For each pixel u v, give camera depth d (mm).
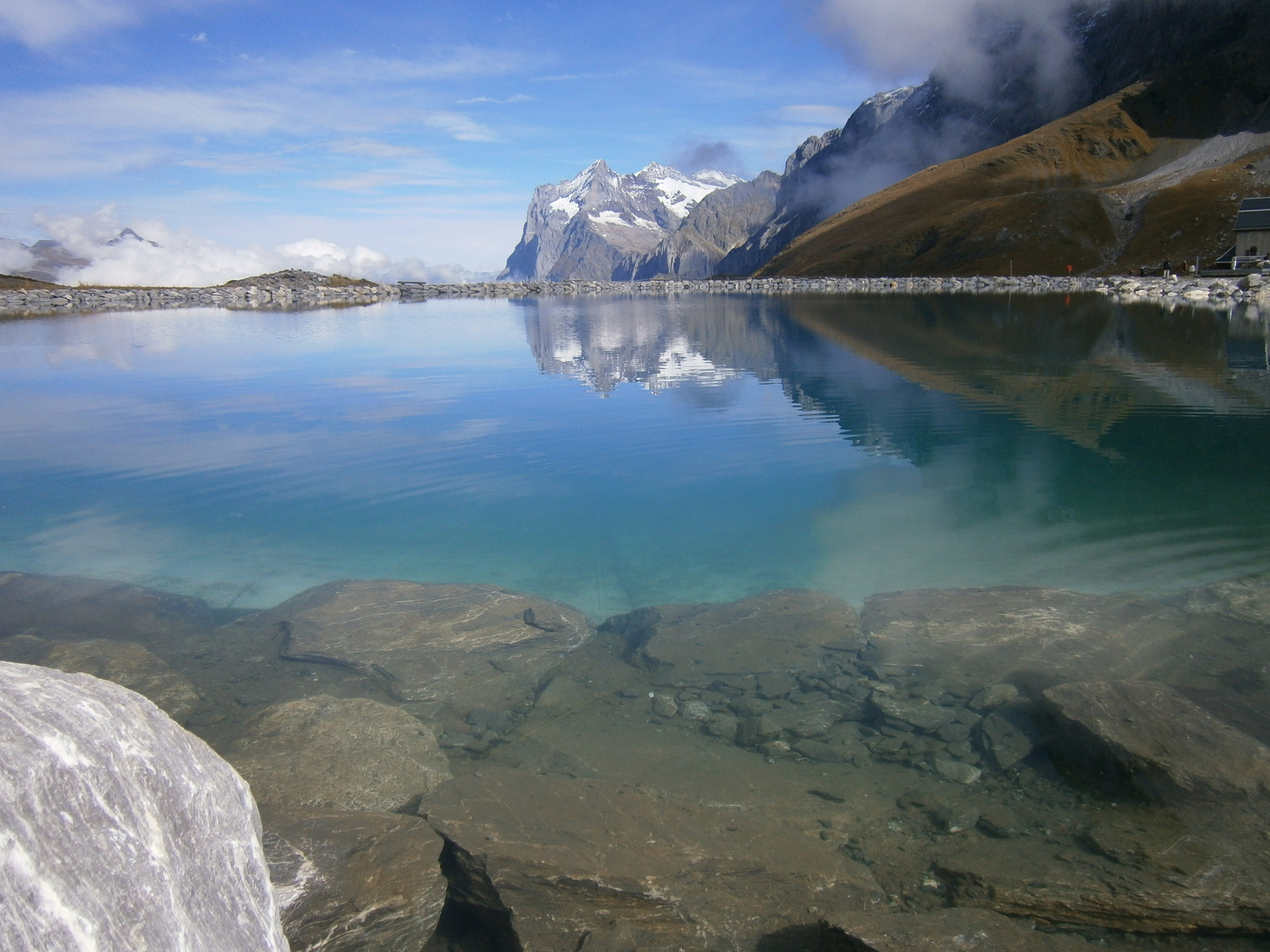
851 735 6242
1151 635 7492
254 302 74812
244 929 2477
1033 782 5480
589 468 14000
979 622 7930
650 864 4641
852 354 28875
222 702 6879
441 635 8031
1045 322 39688
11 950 1701
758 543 10703
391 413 18609
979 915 4141
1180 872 4473
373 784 5504
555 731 6449
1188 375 22188
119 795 2236
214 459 14703
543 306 65750
